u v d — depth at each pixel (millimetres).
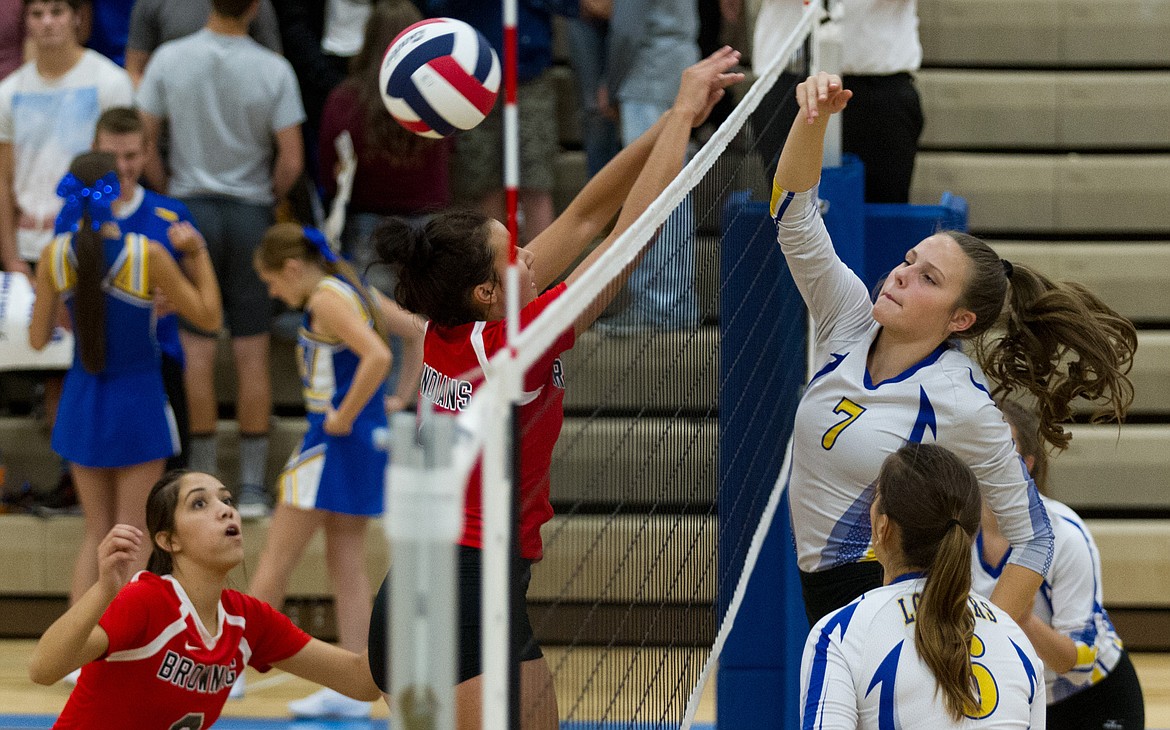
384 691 6527
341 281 10781
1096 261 14609
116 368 11375
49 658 6695
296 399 14641
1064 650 7516
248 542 13211
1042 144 15773
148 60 14375
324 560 13305
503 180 14188
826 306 6707
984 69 16500
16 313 12422
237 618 7320
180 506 7066
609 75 13805
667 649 5926
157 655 6996
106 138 11328
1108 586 13047
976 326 6375
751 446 7859
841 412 6465
